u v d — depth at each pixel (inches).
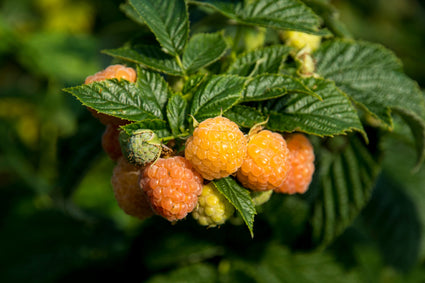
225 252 16.3
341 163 15.5
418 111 14.1
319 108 13.1
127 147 12.4
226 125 12.2
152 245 16.2
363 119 15.1
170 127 12.7
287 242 16.2
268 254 16.4
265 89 12.9
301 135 13.5
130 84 12.8
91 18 32.2
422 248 17.2
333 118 13.0
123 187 13.2
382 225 17.5
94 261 16.9
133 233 16.8
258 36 14.5
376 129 15.1
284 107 13.3
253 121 12.8
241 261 16.3
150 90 12.9
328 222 15.7
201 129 12.1
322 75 14.4
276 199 15.7
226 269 16.2
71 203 17.5
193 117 12.4
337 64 14.5
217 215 12.6
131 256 16.7
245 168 12.4
